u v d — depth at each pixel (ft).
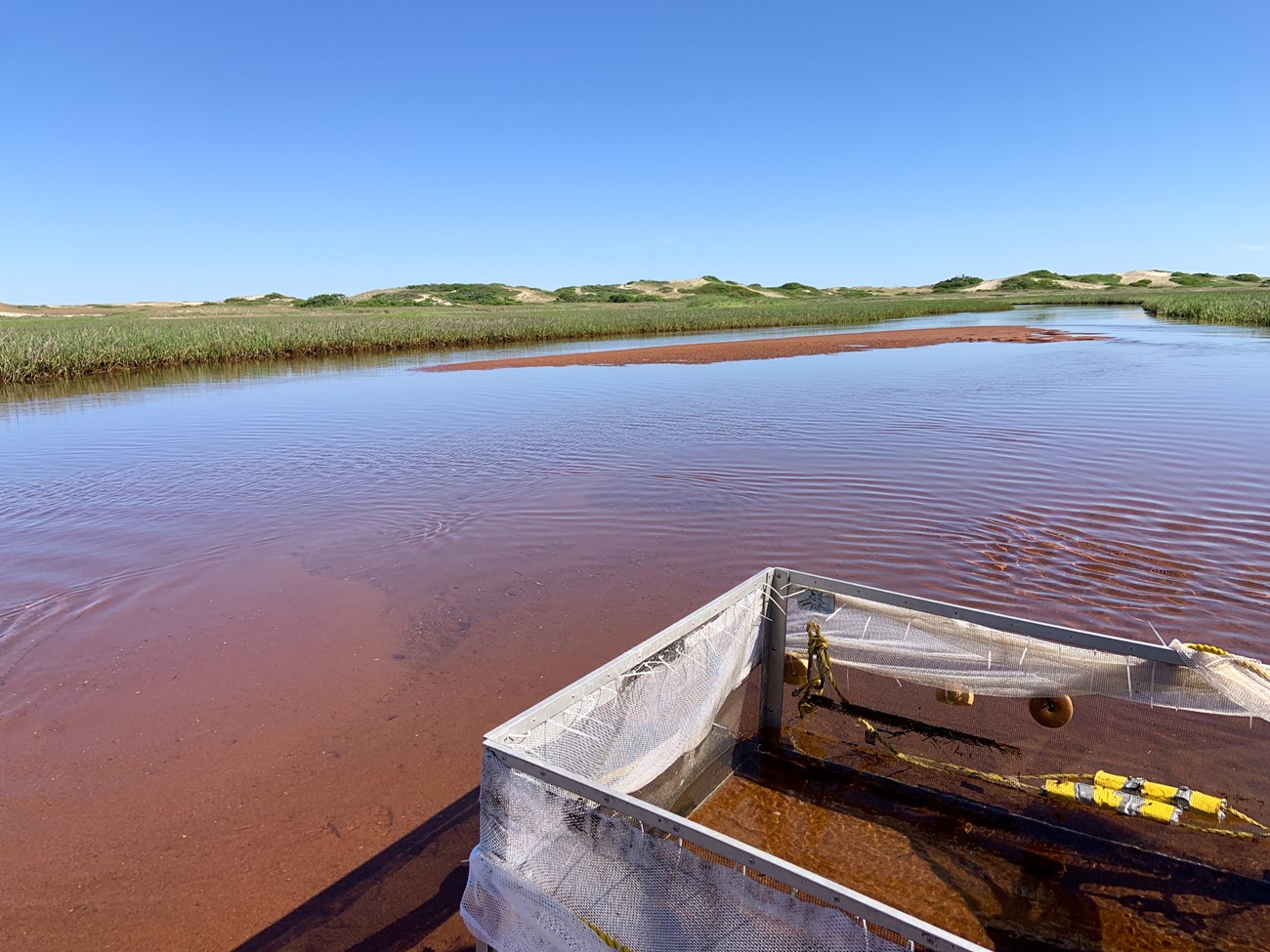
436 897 9.52
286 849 10.41
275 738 13.10
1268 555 20.42
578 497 27.91
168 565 21.63
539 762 6.77
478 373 74.18
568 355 91.56
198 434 42.73
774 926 5.73
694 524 24.30
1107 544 21.53
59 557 22.47
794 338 114.21
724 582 19.58
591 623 17.43
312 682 15.02
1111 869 9.33
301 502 28.14
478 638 16.84
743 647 11.43
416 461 34.68
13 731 13.39
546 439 39.06
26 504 28.35
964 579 19.26
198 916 9.30
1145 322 127.03
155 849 10.47
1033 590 18.56
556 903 6.82
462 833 10.67
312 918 9.23
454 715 13.74
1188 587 18.49
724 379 63.41
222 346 92.68
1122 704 11.57
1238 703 9.07
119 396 60.59
